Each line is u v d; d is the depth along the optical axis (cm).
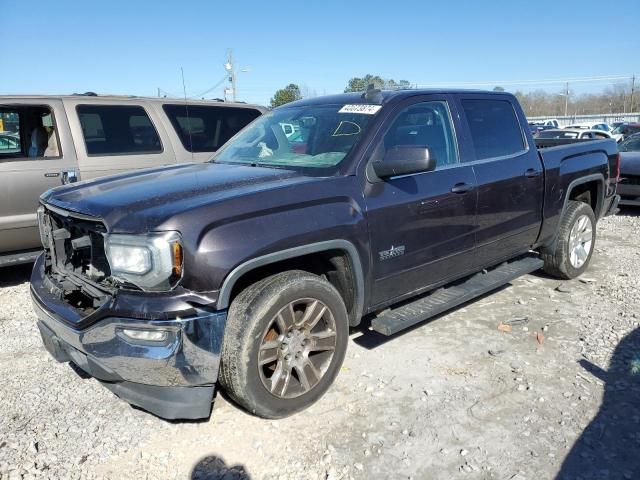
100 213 289
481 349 409
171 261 267
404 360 392
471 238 423
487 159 443
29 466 281
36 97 590
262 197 302
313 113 420
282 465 281
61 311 305
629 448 291
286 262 330
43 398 349
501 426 312
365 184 348
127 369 271
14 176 554
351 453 290
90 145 606
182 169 397
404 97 395
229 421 320
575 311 481
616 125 3941
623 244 737
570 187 528
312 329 326
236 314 293
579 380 360
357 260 339
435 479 270
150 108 657
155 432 311
